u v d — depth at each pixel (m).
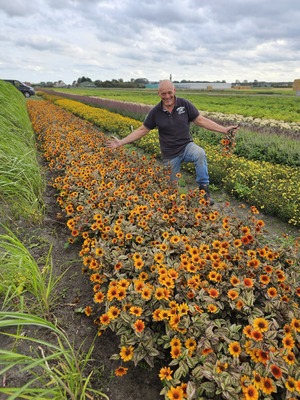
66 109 20.59
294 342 1.87
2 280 2.56
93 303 2.65
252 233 2.95
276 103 29.12
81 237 3.50
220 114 16.30
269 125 12.69
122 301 2.13
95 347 2.26
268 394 1.59
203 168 4.50
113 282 2.29
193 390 1.58
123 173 4.72
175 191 4.12
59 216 4.05
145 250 2.78
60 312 2.55
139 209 3.26
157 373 2.08
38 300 2.40
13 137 5.39
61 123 10.70
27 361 1.59
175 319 1.91
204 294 2.17
